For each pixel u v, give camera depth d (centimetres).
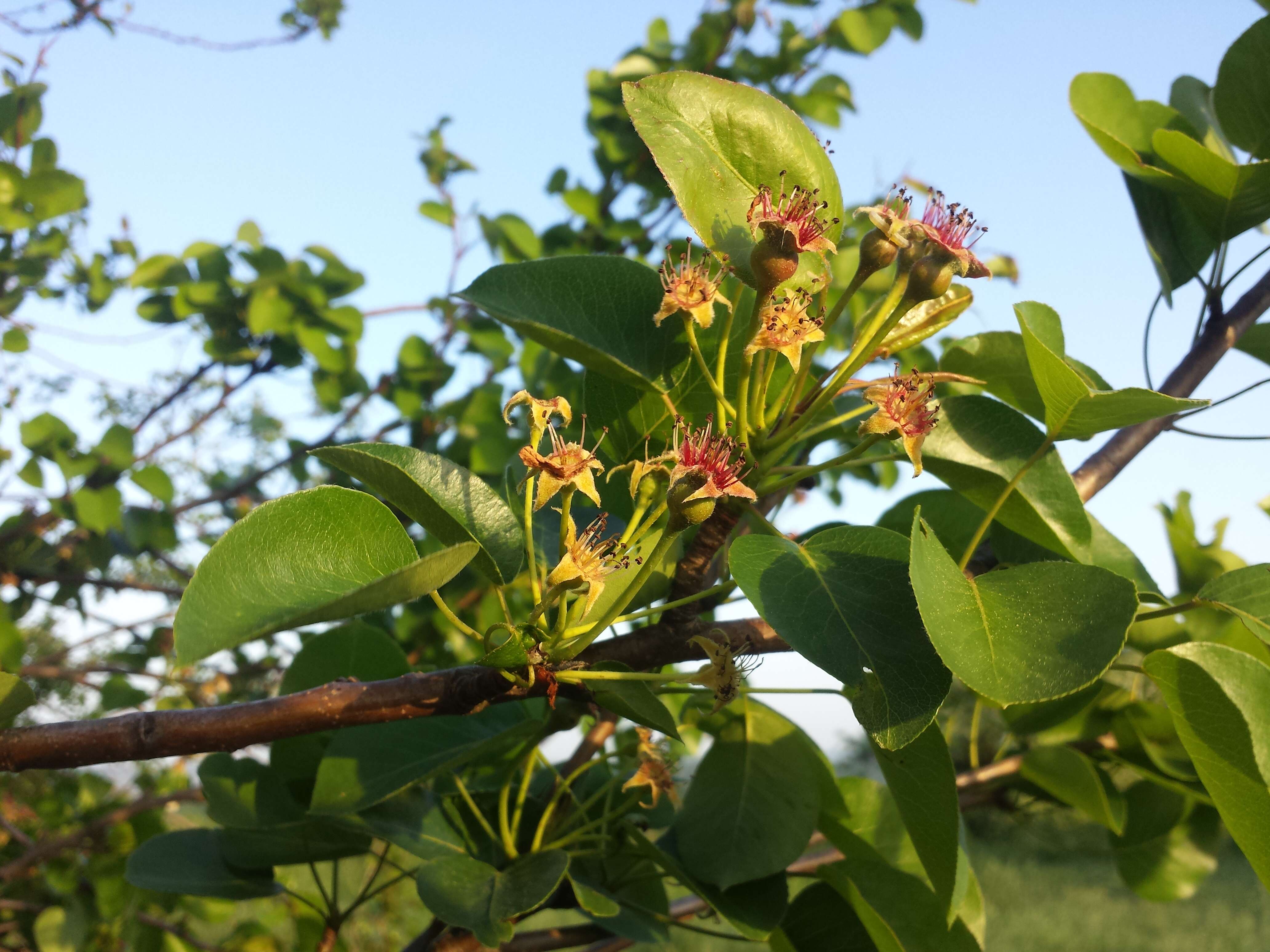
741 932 26
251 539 19
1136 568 29
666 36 68
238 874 30
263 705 21
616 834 29
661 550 21
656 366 26
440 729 28
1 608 47
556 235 65
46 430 54
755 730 29
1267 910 164
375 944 73
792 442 23
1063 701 34
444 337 65
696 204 24
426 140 68
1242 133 31
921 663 19
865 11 64
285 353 60
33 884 61
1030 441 25
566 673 21
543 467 21
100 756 21
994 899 161
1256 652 33
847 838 29
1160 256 31
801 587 20
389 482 21
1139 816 37
